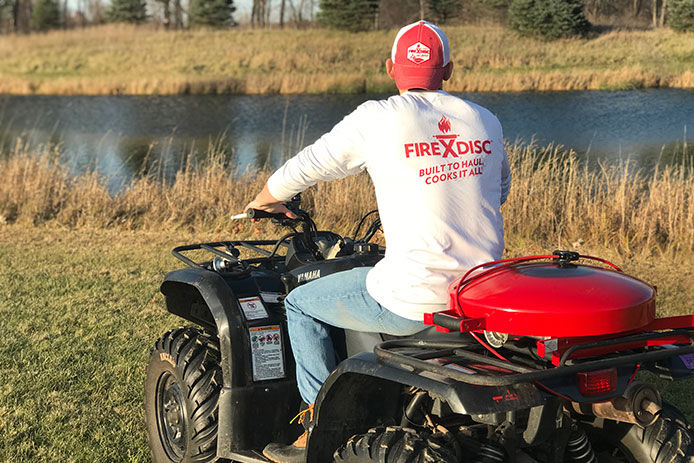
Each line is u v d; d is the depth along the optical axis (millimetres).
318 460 2812
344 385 2748
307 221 3605
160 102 33906
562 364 2273
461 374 2297
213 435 3422
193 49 48531
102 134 24016
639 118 22594
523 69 37594
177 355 3588
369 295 2873
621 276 2566
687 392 4793
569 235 9031
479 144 2812
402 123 2740
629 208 9000
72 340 5789
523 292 2402
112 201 10898
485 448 2518
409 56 2854
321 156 2887
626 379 2428
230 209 10461
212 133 23219
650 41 40719
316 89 36906
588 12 51281
